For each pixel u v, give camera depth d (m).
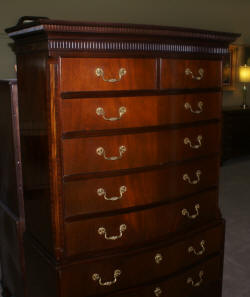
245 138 6.70
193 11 6.66
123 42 1.68
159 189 1.93
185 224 2.08
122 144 1.78
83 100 1.66
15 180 2.21
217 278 2.30
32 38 1.68
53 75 1.59
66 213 1.73
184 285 2.11
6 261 2.59
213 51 2.01
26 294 2.28
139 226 1.91
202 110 2.03
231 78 7.34
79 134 1.68
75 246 1.77
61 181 1.69
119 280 1.88
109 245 1.85
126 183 1.83
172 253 2.01
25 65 1.86
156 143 1.87
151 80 1.80
